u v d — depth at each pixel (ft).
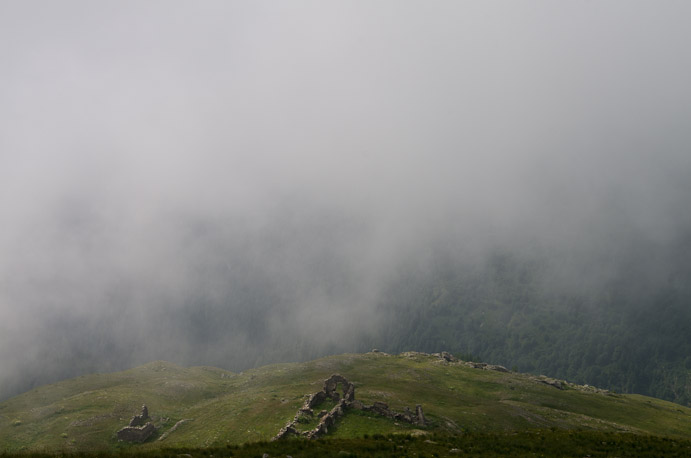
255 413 277.64
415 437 205.36
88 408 305.94
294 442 183.52
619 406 423.23
